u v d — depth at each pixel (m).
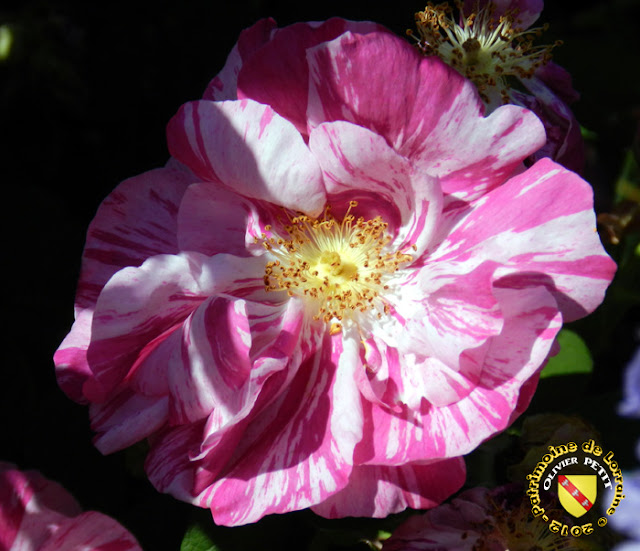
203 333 0.19
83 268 0.21
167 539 0.22
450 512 0.20
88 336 0.20
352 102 0.19
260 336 0.21
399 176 0.19
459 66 0.22
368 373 0.20
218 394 0.19
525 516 0.20
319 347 0.21
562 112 0.22
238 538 0.21
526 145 0.19
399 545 0.20
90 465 0.22
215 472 0.19
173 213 0.21
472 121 0.19
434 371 0.19
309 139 0.19
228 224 0.21
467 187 0.19
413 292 0.20
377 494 0.19
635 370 0.19
